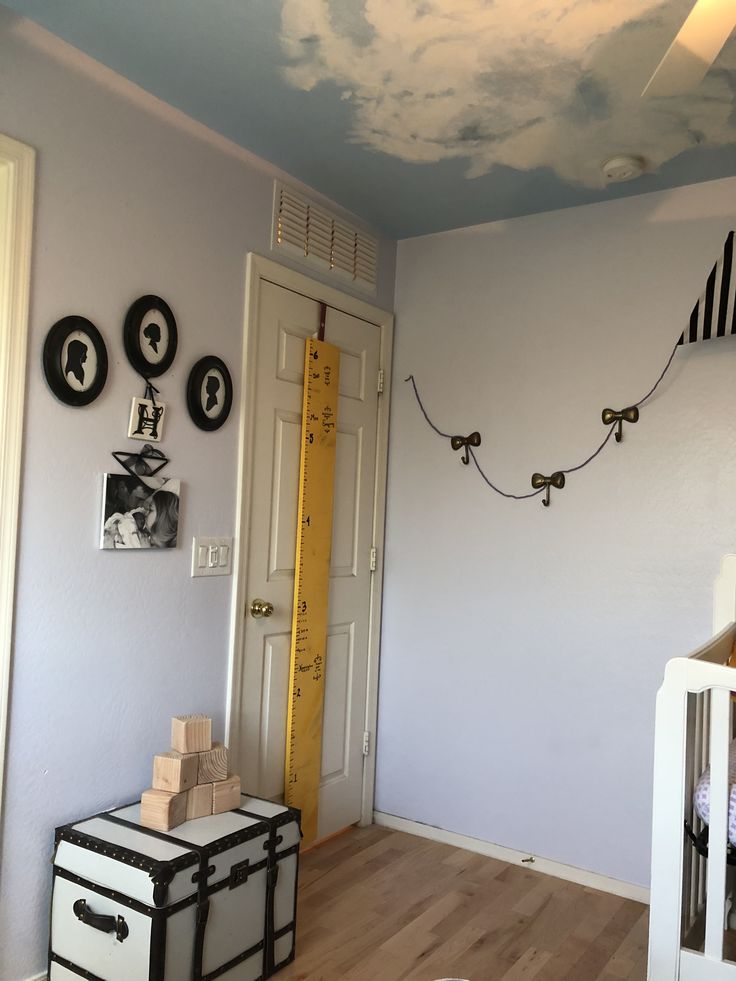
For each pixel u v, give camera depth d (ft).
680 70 4.74
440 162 8.42
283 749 9.06
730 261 8.07
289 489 9.07
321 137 7.97
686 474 8.62
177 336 7.53
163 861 5.87
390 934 7.72
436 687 10.25
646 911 8.41
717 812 5.67
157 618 7.44
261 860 6.73
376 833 10.28
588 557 9.18
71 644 6.64
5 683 6.10
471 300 10.21
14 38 6.07
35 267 6.27
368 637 10.53
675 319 8.75
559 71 6.57
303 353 9.22
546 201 9.34
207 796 6.90
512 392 9.82
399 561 10.67
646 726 8.74
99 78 6.75
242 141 8.14
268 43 6.37
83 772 6.78
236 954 6.49
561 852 9.21
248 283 8.34
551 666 9.37
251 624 8.55
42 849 6.47
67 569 6.59
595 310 9.27
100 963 6.05
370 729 10.57
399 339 10.82
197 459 7.82
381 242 10.62
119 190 6.95
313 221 9.32
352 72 6.75
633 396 8.97
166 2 5.87
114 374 6.94
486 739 9.81
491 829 9.72
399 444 10.75
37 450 6.32
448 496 10.27
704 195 8.63
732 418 8.38
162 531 7.38
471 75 6.70
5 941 6.21
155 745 7.45
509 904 8.45
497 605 9.80
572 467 9.32
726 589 8.24
